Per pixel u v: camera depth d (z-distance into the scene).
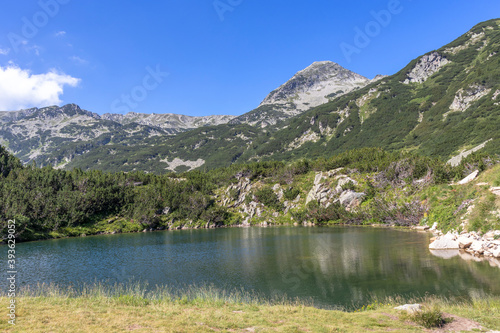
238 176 147.12
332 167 132.62
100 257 56.34
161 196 127.38
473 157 85.19
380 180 106.12
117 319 16.17
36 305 18.55
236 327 16.08
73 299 21.36
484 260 39.88
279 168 150.50
